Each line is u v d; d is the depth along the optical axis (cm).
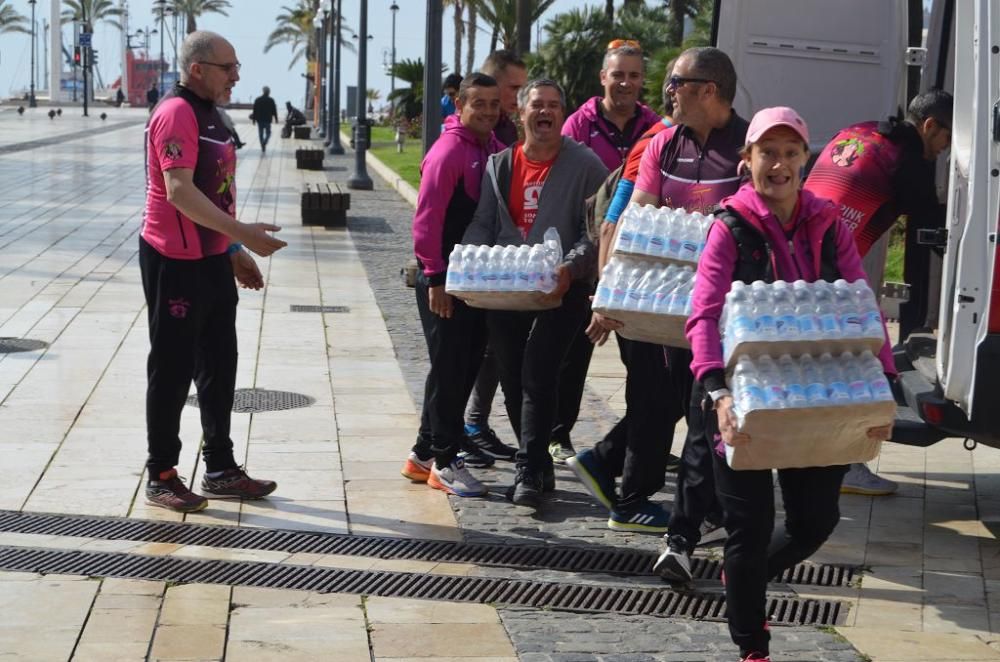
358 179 2716
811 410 379
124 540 566
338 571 537
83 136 4494
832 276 414
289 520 601
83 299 1181
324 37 5272
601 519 618
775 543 445
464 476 646
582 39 2669
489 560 557
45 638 455
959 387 555
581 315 614
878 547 588
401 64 4906
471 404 728
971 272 548
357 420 786
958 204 573
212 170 586
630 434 593
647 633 480
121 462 677
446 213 638
